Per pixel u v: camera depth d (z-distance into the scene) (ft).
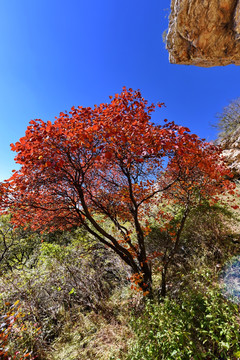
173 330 6.63
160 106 10.03
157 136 8.91
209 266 11.46
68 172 10.14
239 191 23.02
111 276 15.83
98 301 12.38
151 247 16.15
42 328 11.22
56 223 13.48
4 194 9.68
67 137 8.36
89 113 9.34
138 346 6.97
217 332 6.59
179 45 22.71
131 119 9.11
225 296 8.44
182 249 14.74
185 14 18.76
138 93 10.14
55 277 14.40
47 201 12.16
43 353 9.59
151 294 10.55
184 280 11.27
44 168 8.80
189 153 10.19
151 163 12.49
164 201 21.85
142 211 18.17
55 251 16.43
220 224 15.02
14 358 8.12
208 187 14.83
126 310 10.91
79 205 13.01
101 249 17.51
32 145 7.79
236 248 12.32
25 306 11.95
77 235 21.30
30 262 21.43
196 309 7.86
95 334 10.21
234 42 17.74
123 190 13.89
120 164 11.02
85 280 13.94
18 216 12.44
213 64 22.68
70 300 13.41
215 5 16.33
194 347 5.91
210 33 18.47
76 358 8.96
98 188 14.84
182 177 11.85
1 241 27.86
